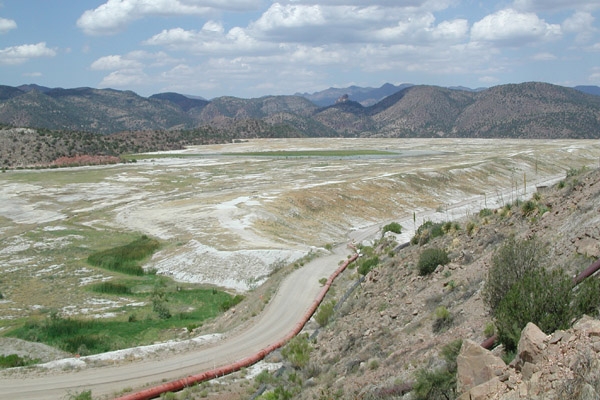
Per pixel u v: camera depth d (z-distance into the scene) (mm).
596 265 15258
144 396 24438
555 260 18625
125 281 57500
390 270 32594
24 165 157375
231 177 130875
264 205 89500
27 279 58219
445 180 119625
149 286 55969
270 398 21234
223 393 24453
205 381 26516
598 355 9516
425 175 120125
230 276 57750
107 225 84312
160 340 38844
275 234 75250
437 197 109562
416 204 103375
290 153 196750
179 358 30047
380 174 123812
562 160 155000
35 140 175125
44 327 41688
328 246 65875
